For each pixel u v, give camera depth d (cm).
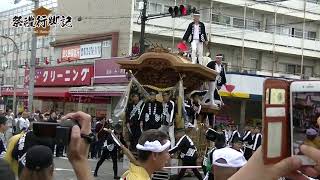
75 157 244
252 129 1747
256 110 3444
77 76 3350
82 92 3047
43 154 265
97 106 3353
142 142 384
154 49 1279
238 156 393
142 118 1282
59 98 3656
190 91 1381
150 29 3478
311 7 4359
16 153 516
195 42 1524
